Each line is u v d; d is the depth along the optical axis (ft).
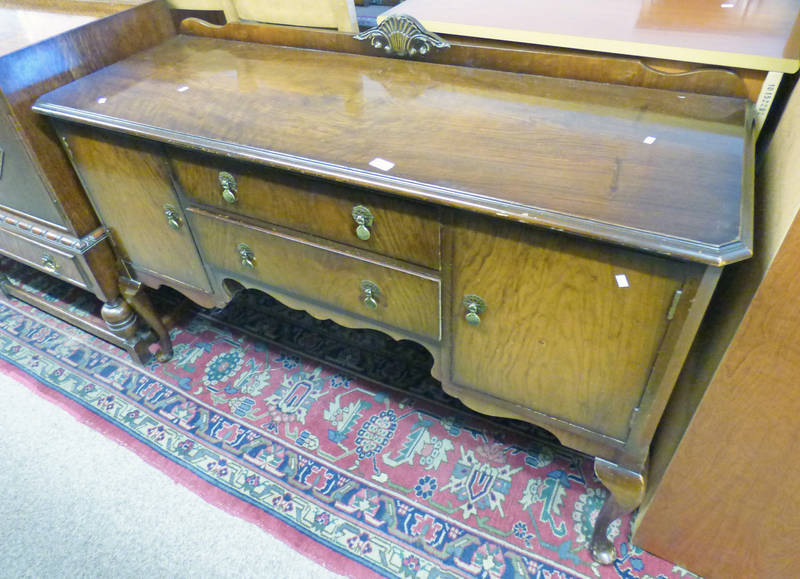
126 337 4.33
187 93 3.05
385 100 2.81
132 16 3.60
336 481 3.67
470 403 3.00
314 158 2.37
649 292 2.02
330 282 2.93
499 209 2.00
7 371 4.59
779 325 1.98
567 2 3.20
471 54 3.01
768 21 2.77
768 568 2.84
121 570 3.30
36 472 3.83
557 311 2.28
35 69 3.18
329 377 4.40
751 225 1.86
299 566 3.25
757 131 2.58
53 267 4.13
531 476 3.62
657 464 3.05
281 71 3.23
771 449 2.34
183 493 3.66
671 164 2.15
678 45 2.53
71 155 3.37
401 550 3.29
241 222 2.97
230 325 4.92
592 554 3.16
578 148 2.30
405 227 2.40
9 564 3.36
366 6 3.84
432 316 2.69
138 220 3.48
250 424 4.06
